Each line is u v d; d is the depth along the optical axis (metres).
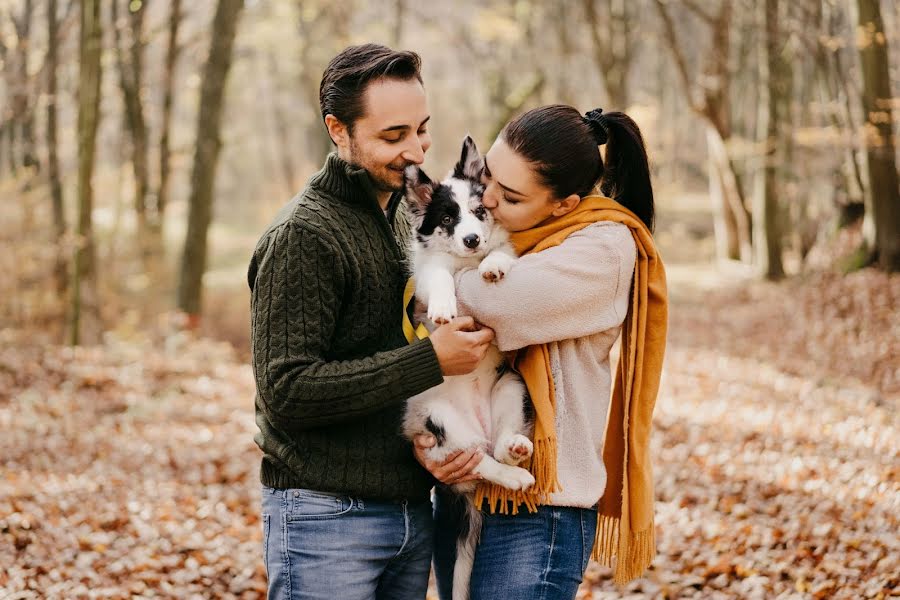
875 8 11.35
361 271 2.45
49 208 13.94
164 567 4.67
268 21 19.70
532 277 2.44
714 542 4.86
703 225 27.45
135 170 16.48
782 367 9.61
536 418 2.53
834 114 14.30
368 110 2.43
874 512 4.94
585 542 2.53
